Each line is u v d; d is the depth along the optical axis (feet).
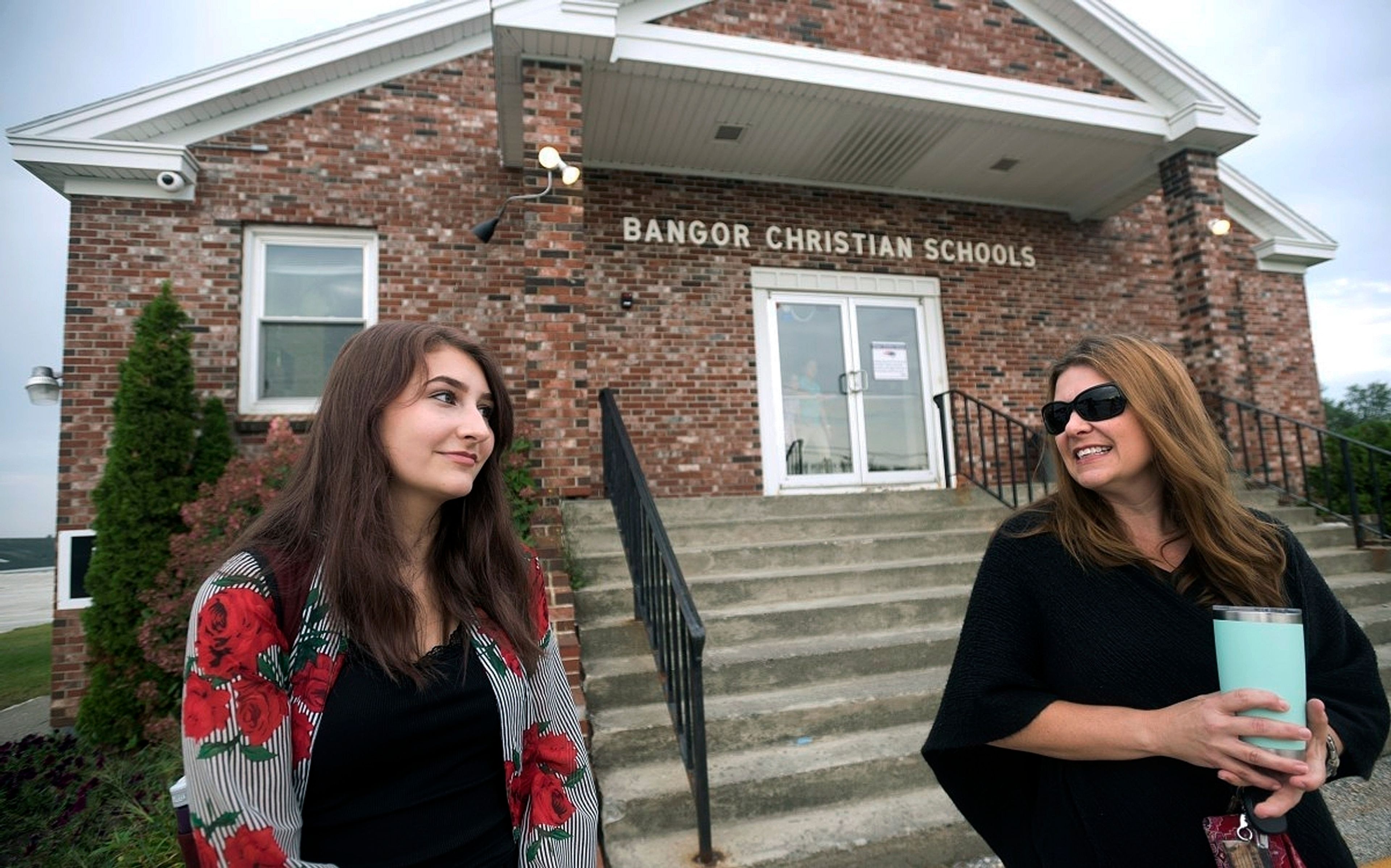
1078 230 27.12
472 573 4.46
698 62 17.43
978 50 20.47
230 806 3.10
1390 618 15.65
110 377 18.37
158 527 16.34
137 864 10.23
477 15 21.21
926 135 21.45
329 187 20.24
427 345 4.22
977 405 21.77
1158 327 27.53
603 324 21.95
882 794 10.60
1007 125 20.98
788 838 9.43
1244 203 28.30
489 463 4.69
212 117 19.66
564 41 16.12
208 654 3.28
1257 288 28.40
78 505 17.78
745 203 23.66
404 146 20.84
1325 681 4.48
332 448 3.94
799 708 11.44
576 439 15.12
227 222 19.49
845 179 24.25
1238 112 21.84
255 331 19.77
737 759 10.77
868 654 12.96
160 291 18.85
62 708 17.08
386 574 3.72
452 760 3.88
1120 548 4.53
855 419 24.02
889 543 16.98
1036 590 4.72
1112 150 22.71
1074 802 4.43
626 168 22.77
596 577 14.78
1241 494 20.10
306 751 3.46
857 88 18.72
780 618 13.65
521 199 16.28
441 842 3.74
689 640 9.82
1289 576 4.58
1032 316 26.12
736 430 22.62
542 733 4.59
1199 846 4.03
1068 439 4.75
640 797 9.71
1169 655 4.27
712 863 8.95
